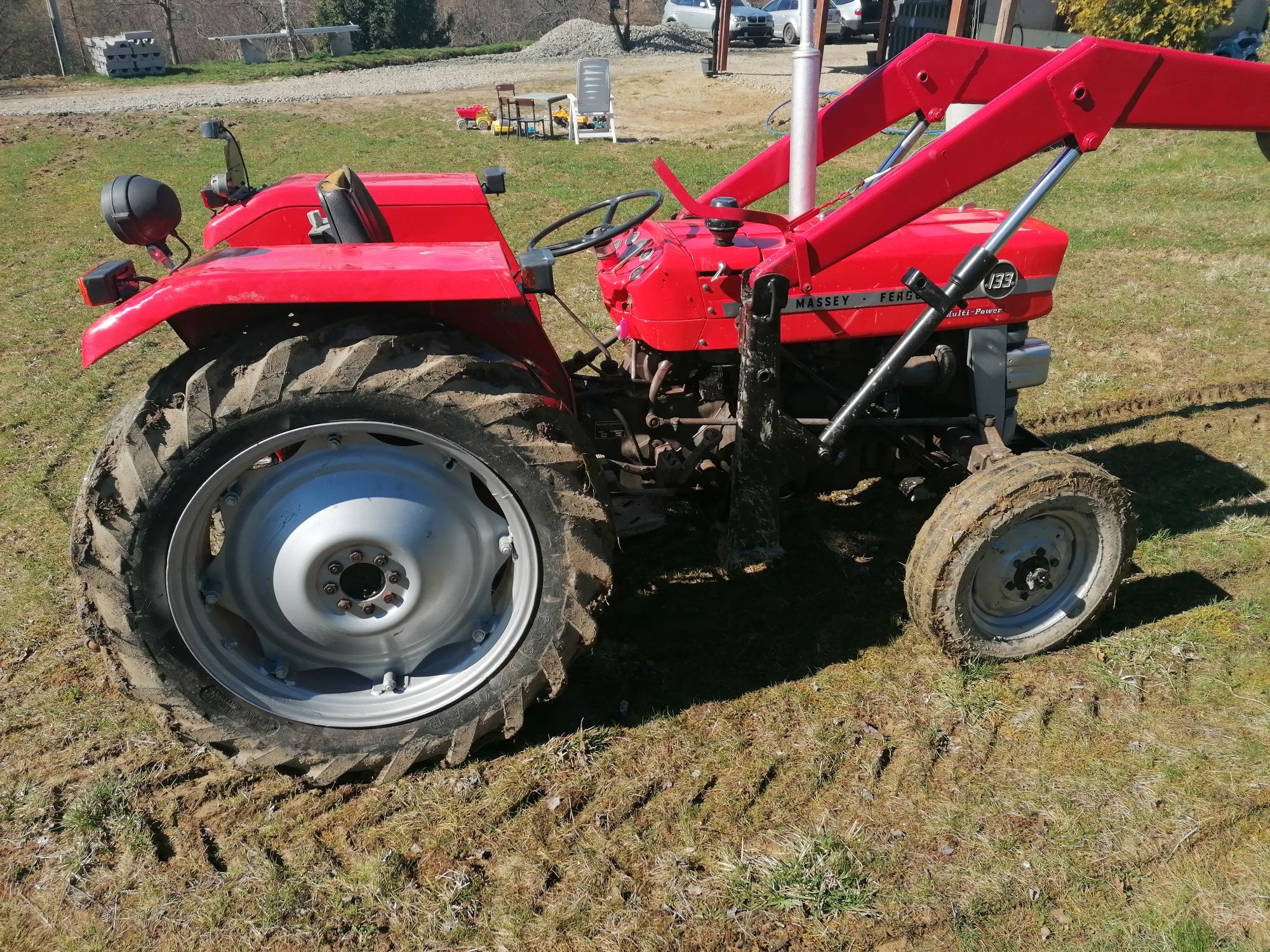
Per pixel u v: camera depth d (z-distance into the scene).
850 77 17.47
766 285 2.61
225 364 2.27
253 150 12.81
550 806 2.49
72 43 26.70
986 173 2.62
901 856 2.33
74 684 2.96
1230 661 3.01
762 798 2.52
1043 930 2.15
